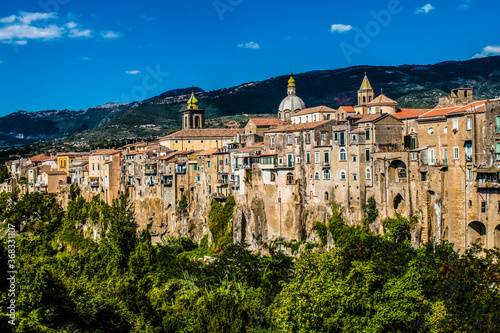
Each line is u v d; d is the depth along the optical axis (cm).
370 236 10600
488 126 10669
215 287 11494
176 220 18725
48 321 8731
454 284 8069
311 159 14600
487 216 10675
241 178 16462
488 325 7169
